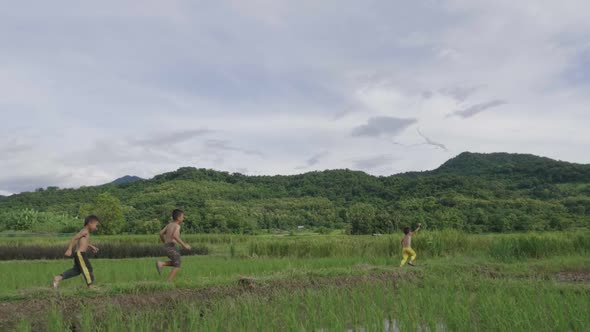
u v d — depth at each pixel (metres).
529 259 19.78
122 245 29.52
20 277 13.17
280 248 24.28
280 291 12.32
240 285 12.44
